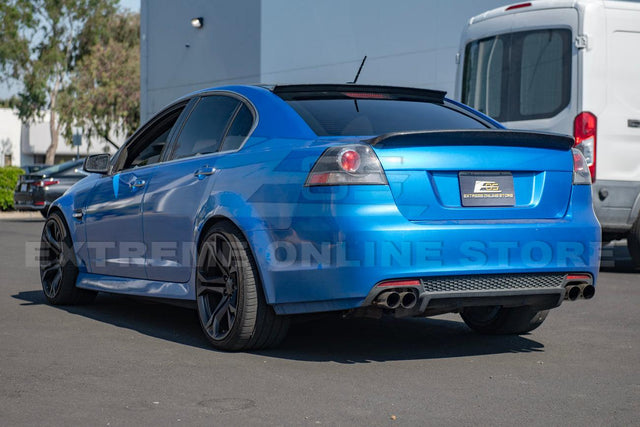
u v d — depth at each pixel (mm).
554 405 3818
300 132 4766
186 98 5859
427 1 17562
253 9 22406
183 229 5270
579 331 5750
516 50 9617
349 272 4281
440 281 4406
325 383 4180
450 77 17062
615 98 8969
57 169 20312
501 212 4602
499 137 4621
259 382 4176
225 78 23531
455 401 3869
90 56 55500
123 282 5977
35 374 4293
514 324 5449
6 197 24766
